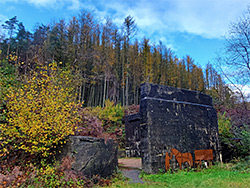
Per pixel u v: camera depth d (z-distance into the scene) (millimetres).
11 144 5828
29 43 26891
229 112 16469
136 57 32094
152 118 8734
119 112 18562
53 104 5941
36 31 29953
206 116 10867
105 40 29250
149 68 31359
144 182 7012
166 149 8688
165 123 9047
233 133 12547
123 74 29766
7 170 5320
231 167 9602
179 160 8914
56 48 21625
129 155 15086
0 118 5824
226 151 11633
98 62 27141
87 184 5926
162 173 8172
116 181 6934
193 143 9695
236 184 6164
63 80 8453
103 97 27938
